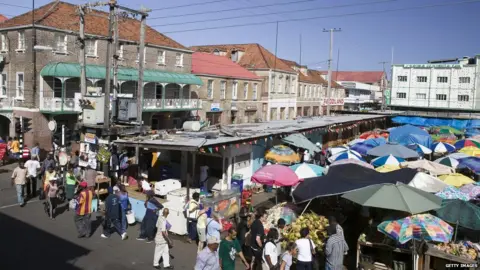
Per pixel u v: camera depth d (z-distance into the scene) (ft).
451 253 31.53
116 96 65.77
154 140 47.50
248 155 60.18
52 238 40.29
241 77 147.84
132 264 34.99
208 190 53.47
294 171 46.85
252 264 33.45
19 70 93.81
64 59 95.66
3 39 97.81
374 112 159.12
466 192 43.39
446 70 228.84
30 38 90.43
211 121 137.90
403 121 152.56
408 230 30.25
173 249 39.04
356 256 36.63
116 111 64.75
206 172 52.70
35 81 90.89
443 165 55.88
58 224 44.65
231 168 54.90
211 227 33.76
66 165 60.75
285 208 40.65
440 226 30.66
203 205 40.83
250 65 165.58
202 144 43.60
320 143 93.97
